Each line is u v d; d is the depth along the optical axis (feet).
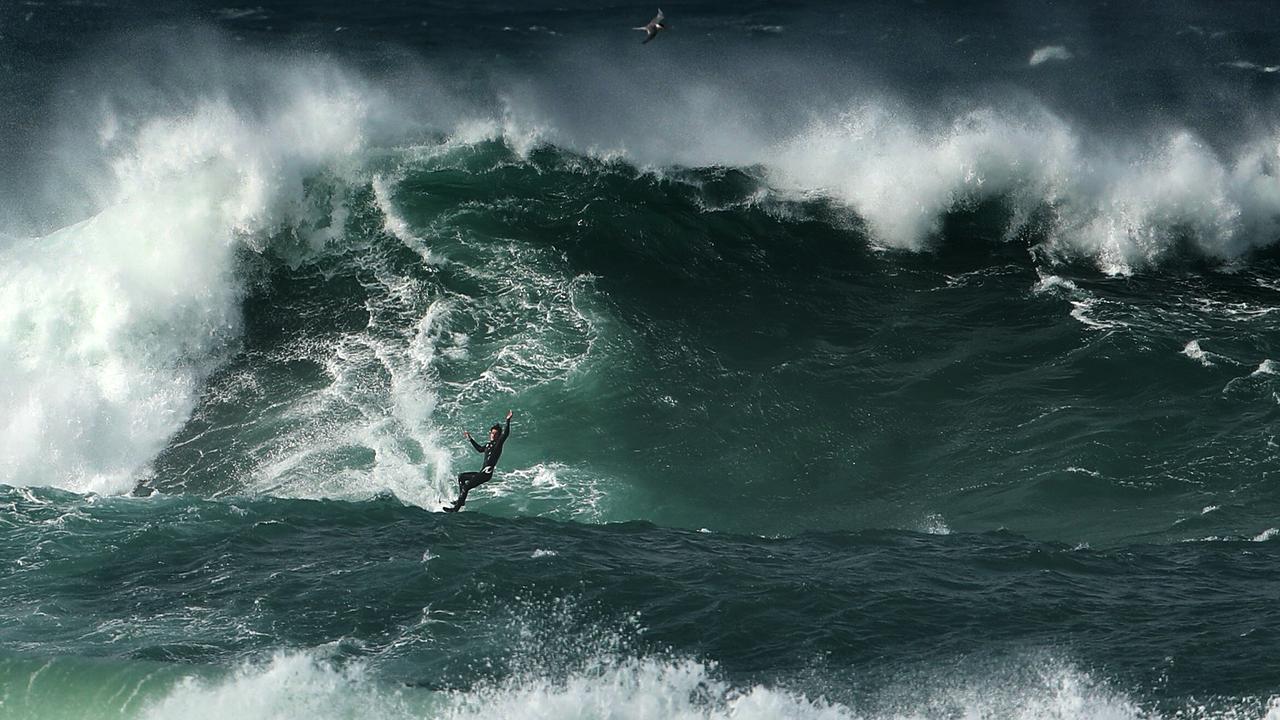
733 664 174.50
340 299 326.65
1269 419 279.28
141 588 195.42
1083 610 191.72
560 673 171.22
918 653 177.37
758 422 285.64
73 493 240.32
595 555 210.79
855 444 279.90
